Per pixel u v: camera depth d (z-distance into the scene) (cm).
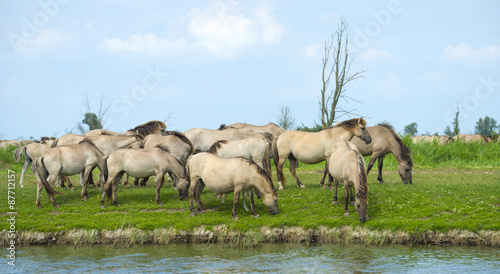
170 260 1119
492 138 3641
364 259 1111
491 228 1219
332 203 1470
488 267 1038
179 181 1557
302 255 1148
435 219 1294
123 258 1138
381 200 1506
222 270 1041
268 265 1073
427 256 1128
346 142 1402
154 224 1305
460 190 1661
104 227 1295
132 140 1875
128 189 1817
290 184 1966
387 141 1820
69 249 1223
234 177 1317
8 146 3272
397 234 1242
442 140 3556
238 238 1248
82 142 1634
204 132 1897
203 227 1295
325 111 4466
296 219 1326
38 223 1325
